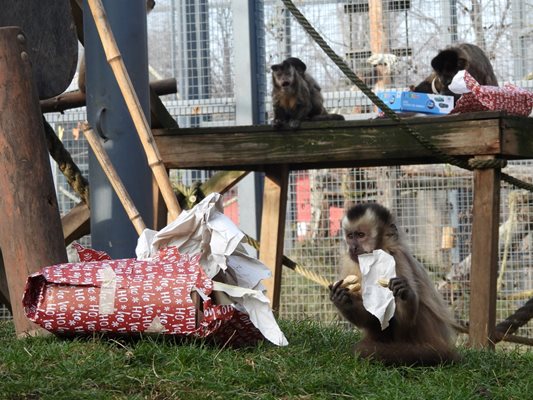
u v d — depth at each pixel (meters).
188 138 10.63
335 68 14.95
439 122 9.79
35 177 8.16
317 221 14.64
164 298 6.64
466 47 13.72
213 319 6.54
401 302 6.79
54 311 6.73
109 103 9.59
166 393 5.69
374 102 9.77
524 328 13.55
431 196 14.27
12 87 8.26
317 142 10.23
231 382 5.93
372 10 14.57
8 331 8.97
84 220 12.42
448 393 5.94
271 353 6.69
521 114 10.30
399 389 6.02
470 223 14.20
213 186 12.89
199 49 14.29
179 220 7.11
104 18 8.21
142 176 9.65
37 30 10.41
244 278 7.28
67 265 6.95
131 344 6.86
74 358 6.21
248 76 13.28
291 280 14.30
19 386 5.56
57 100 12.48
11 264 8.02
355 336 8.23
